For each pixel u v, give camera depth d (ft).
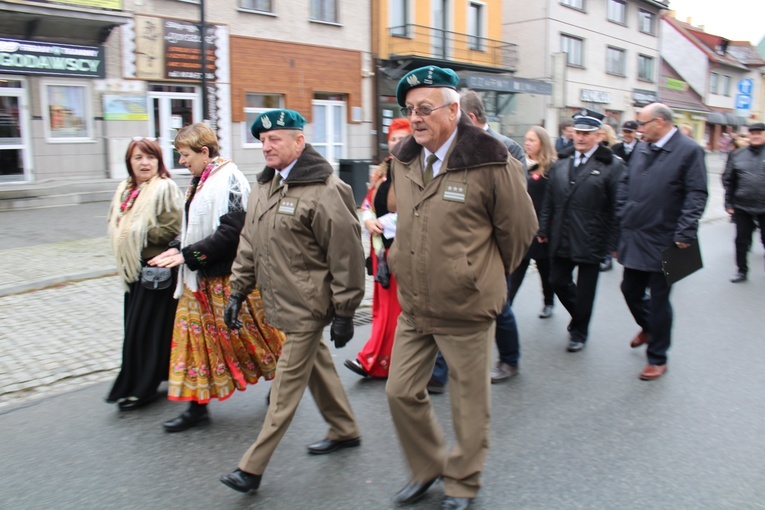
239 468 9.98
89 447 11.71
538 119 92.63
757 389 14.60
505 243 9.40
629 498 10.11
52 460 11.24
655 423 12.82
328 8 63.05
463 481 9.69
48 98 46.42
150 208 12.34
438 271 9.07
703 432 12.44
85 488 10.37
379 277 14.20
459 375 9.43
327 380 11.30
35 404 13.41
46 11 42.70
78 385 14.42
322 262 10.36
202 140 11.82
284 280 10.25
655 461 11.30
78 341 17.02
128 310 12.94
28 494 10.20
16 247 28.45
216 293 12.02
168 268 12.31
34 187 43.11
